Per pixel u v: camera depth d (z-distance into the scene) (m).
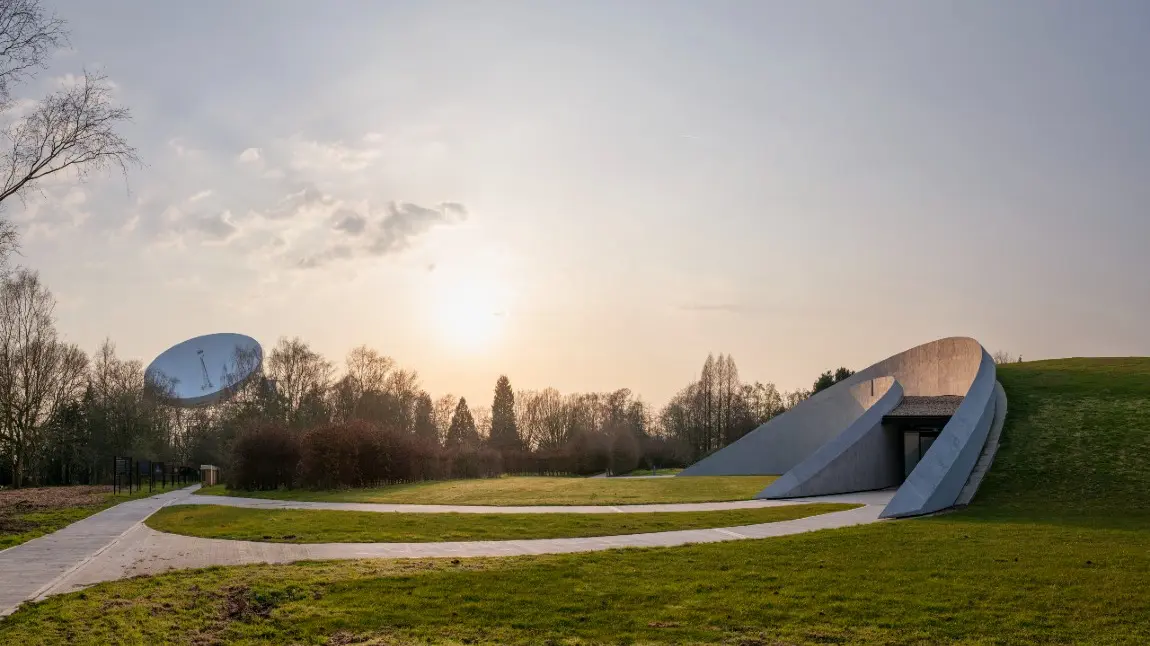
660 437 98.69
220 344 73.94
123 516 26.75
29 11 21.20
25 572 15.60
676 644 11.15
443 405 105.06
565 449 73.19
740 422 92.50
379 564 16.02
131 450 69.69
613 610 12.76
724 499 30.55
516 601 13.25
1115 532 20.70
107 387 72.75
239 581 14.43
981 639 11.16
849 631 11.59
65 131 23.34
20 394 53.62
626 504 28.69
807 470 33.38
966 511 26.16
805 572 15.34
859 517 24.47
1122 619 12.05
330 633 11.74
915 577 14.85
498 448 78.25
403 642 11.31
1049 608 12.66
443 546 18.53
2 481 62.69
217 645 11.22
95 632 11.45
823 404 48.00
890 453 39.03
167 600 13.19
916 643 11.02
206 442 77.50
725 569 15.67
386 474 43.16
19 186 23.25
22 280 51.75
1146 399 36.25
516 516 24.03
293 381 70.12
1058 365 46.38
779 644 11.05
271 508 28.48
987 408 34.72
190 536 20.75
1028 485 28.97
